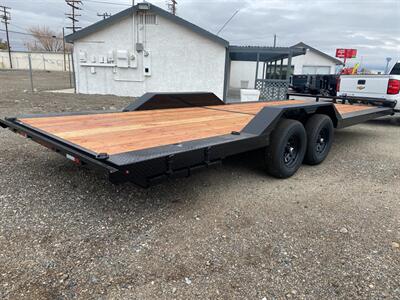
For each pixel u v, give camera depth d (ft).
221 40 42.55
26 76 97.81
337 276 6.48
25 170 11.78
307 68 85.05
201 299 5.77
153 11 43.11
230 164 13.78
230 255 7.07
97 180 11.03
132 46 45.03
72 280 6.12
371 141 19.42
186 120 12.94
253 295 5.90
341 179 12.28
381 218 9.05
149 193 10.21
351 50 70.95
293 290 6.06
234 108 17.83
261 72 90.07
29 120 11.56
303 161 13.69
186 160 7.80
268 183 11.57
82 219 8.40
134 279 6.22
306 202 10.00
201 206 9.44
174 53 44.65
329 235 8.04
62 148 8.18
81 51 46.34
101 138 9.06
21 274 6.22
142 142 8.67
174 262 6.78
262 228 8.27
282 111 11.05
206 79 44.91
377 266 6.83
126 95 46.98
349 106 20.83
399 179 12.44
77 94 45.85
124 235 7.73
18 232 7.64
